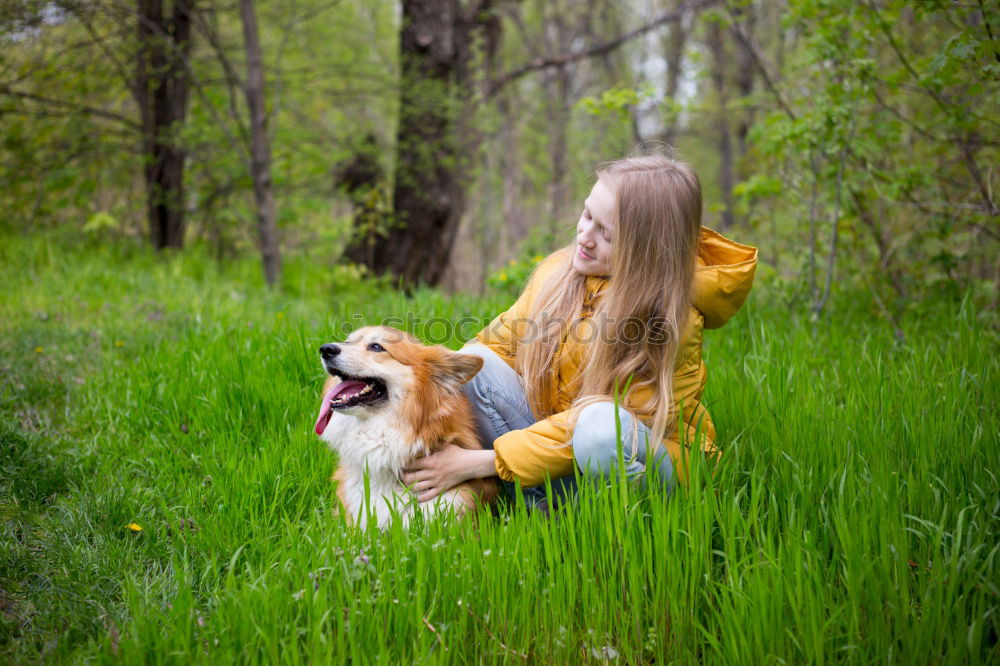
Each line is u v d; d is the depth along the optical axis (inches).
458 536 96.9
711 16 243.4
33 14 290.7
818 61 203.6
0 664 85.1
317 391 156.3
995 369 140.1
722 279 108.8
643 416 108.0
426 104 365.7
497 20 454.9
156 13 338.6
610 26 787.4
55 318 218.2
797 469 107.0
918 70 198.5
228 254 371.2
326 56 400.2
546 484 104.7
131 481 129.0
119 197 395.2
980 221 209.2
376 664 81.8
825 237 236.7
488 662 88.2
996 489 102.9
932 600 84.4
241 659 83.4
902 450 113.8
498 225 655.1
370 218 350.0
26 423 146.7
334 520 106.7
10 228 335.6
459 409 118.2
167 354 173.8
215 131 333.1
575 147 650.2
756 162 268.4
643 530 93.0
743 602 85.7
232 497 117.3
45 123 352.5
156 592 98.1
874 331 191.6
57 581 99.0
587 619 90.7
